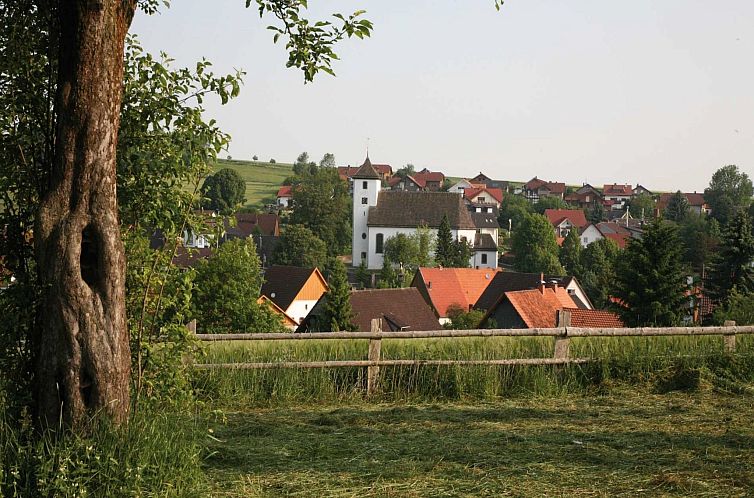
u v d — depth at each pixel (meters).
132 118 7.31
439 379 11.48
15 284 6.72
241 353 11.84
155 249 7.47
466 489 6.76
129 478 5.91
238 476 7.07
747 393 11.19
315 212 135.50
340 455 7.88
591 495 6.59
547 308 45.06
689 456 7.70
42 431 6.19
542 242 112.38
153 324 7.34
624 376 11.84
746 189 191.38
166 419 6.83
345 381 11.45
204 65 7.48
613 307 44.84
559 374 11.79
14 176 6.95
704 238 87.94
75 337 6.23
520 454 7.86
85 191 6.36
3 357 6.58
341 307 45.50
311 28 7.56
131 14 6.68
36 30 6.95
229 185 144.00
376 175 121.31
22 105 6.98
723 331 12.34
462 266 116.00
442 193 122.81
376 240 120.56
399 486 6.83
